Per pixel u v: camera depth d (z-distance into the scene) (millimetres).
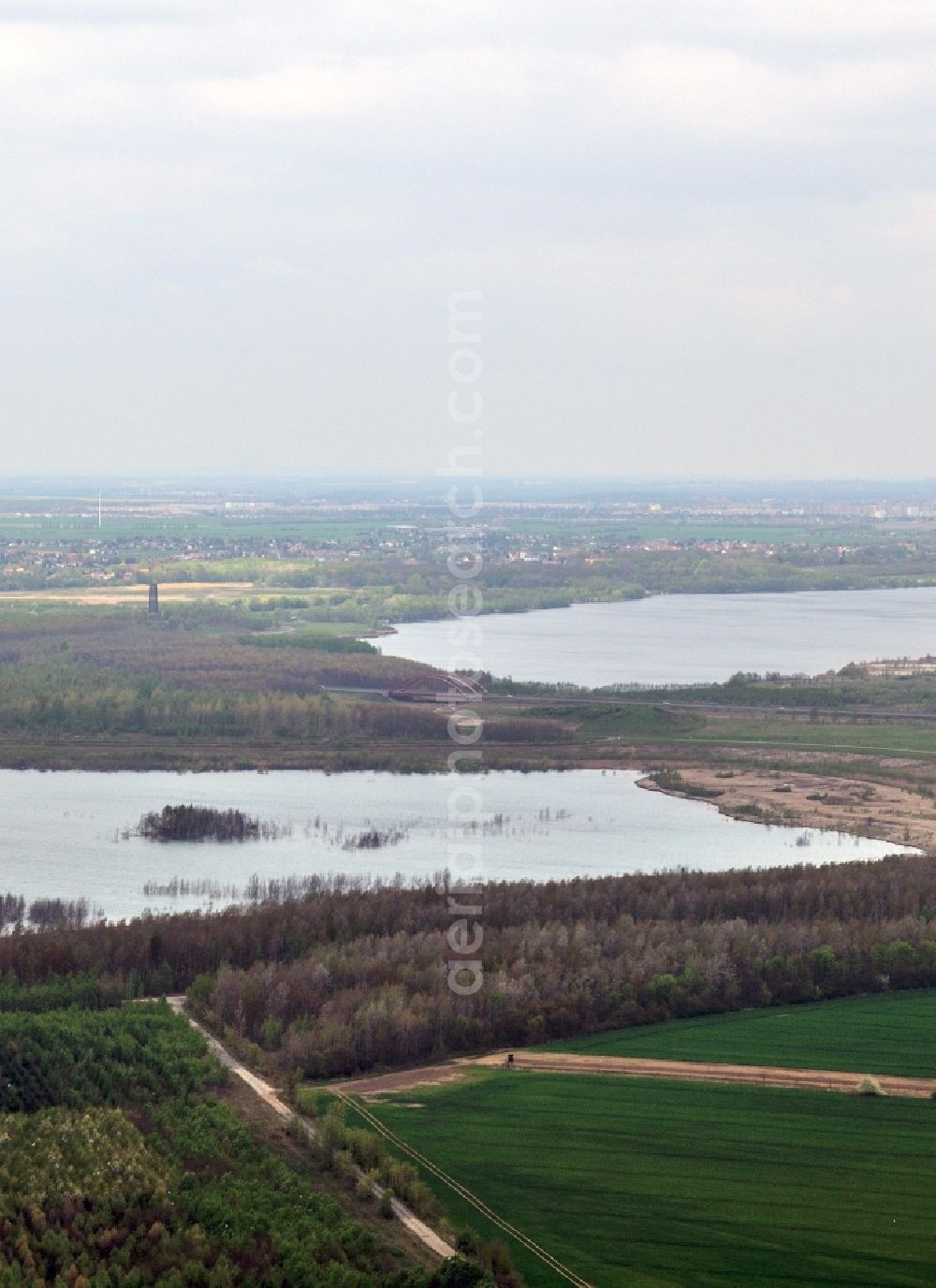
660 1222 179125
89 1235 172250
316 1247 168000
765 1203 184125
